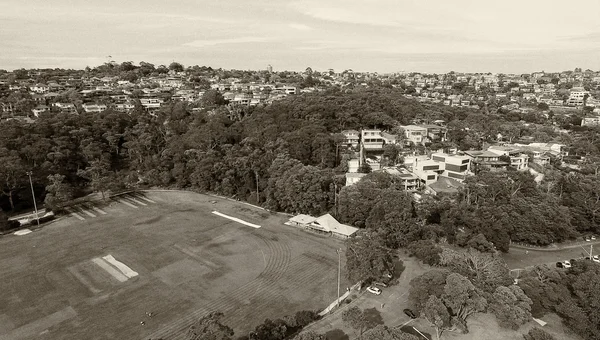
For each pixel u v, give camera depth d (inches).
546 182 4185.5
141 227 3449.8
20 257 2851.9
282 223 3553.2
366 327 1836.9
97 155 4763.8
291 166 3961.6
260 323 2043.6
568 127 7613.2
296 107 5959.6
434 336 1907.0
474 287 1983.3
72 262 2770.7
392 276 2524.6
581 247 3203.7
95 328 2014.0
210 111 6461.6
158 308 2197.3
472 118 7209.6
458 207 3272.6
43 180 4050.2
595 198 3678.6
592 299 1978.3
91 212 3833.7
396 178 3816.4
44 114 5462.6
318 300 2274.9
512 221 3201.3
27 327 2023.9
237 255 2886.3
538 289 2158.0
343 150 4975.4
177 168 4581.7
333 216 3577.8
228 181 4229.8
